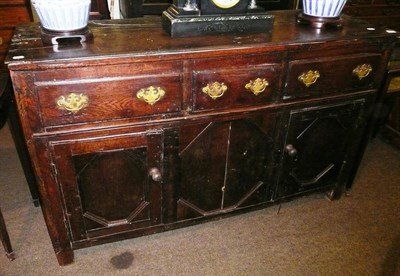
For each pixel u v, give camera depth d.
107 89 1.01
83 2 1.02
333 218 1.60
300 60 1.21
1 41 2.09
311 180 1.56
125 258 1.36
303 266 1.36
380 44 1.31
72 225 1.22
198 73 1.09
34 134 1.01
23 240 1.42
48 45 1.03
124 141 1.12
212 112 1.18
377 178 1.87
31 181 1.50
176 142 1.19
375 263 1.38
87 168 1.13
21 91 0.94
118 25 1.27
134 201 1.26
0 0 2.00
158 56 1.01
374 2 2.53
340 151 1.54
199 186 1.33
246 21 1.21
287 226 1.54
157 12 1.84
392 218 1.61
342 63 1.28
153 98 1.07
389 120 2.18
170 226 1.38
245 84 1.17
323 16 1.30
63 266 1.31
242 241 1.46
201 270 1.32
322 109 1.35
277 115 1.29
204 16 1.16
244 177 1.39
